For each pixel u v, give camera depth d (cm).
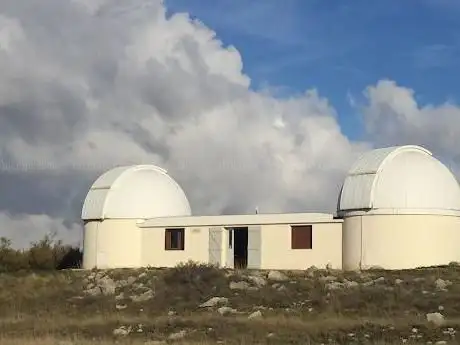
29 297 4350
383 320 3014
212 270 4334
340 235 4625
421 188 4456
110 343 2750
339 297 3622
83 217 5578
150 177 5634
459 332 2748
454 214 4503
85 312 3869
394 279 3944
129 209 5409
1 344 2700
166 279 4334
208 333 2991
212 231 5059
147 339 2942
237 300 3778
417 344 2584
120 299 4109
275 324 3034
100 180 5678
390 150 4691
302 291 3850
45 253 6088
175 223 5212
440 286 3709
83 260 5647
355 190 4584
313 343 2725
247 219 4944
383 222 4434
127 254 5369
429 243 4400
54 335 3081
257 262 4862
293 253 4750
